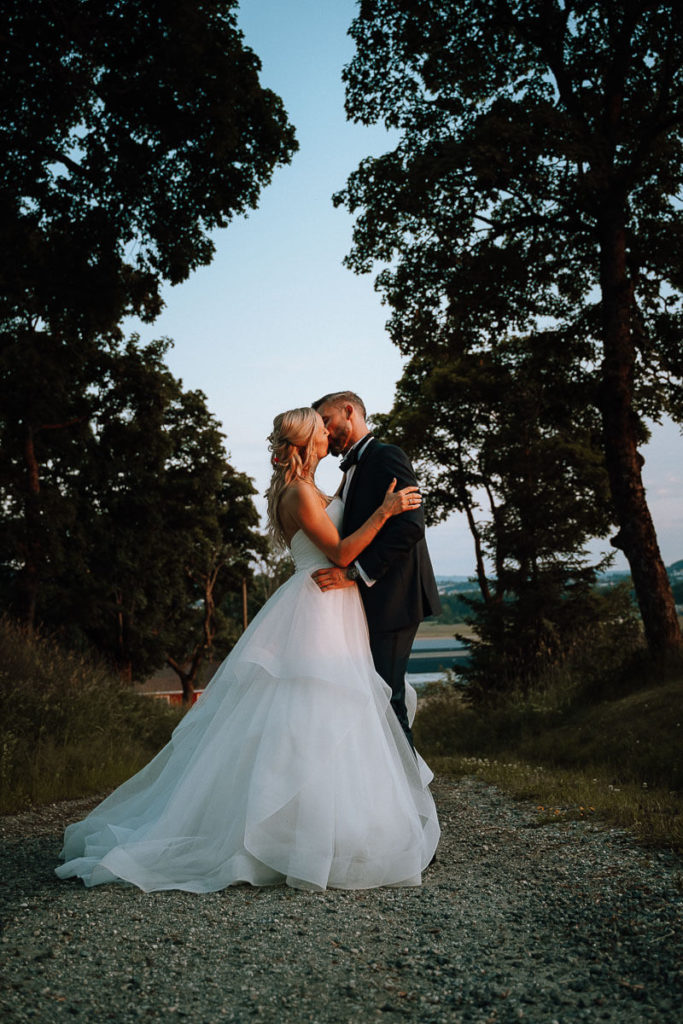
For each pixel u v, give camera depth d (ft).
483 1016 7.30
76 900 10.75
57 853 14.76
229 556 134.82
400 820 12.07
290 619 13.16
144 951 8.87
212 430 118.01
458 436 104.83
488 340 58.80
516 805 20.25
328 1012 7.43
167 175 60.23
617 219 51.29
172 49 53.52
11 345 80.12
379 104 55.52
